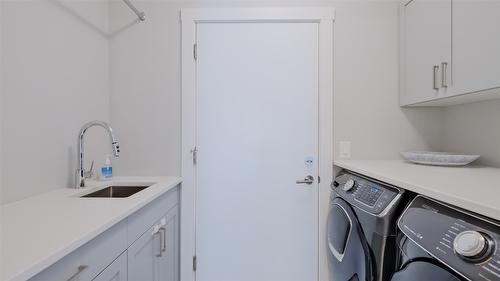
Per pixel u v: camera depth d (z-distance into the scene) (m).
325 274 1.61
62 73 1.26
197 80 1.63
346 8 1.61
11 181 1.00
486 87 0.99
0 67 0.96
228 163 1.63
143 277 1.08
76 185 1.26
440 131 1.63
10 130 1.00
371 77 1.62
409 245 0.73
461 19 1.11
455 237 0.57
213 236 1.63
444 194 0.67
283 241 1.63
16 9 1.02
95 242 0.75
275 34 1.62
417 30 1.42
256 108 1.62
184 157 1.62
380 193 0.99
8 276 0.47
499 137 1.26
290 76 1.62
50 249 0.58
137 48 1.63
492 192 0.68
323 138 1.60
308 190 1.62
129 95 1.63
